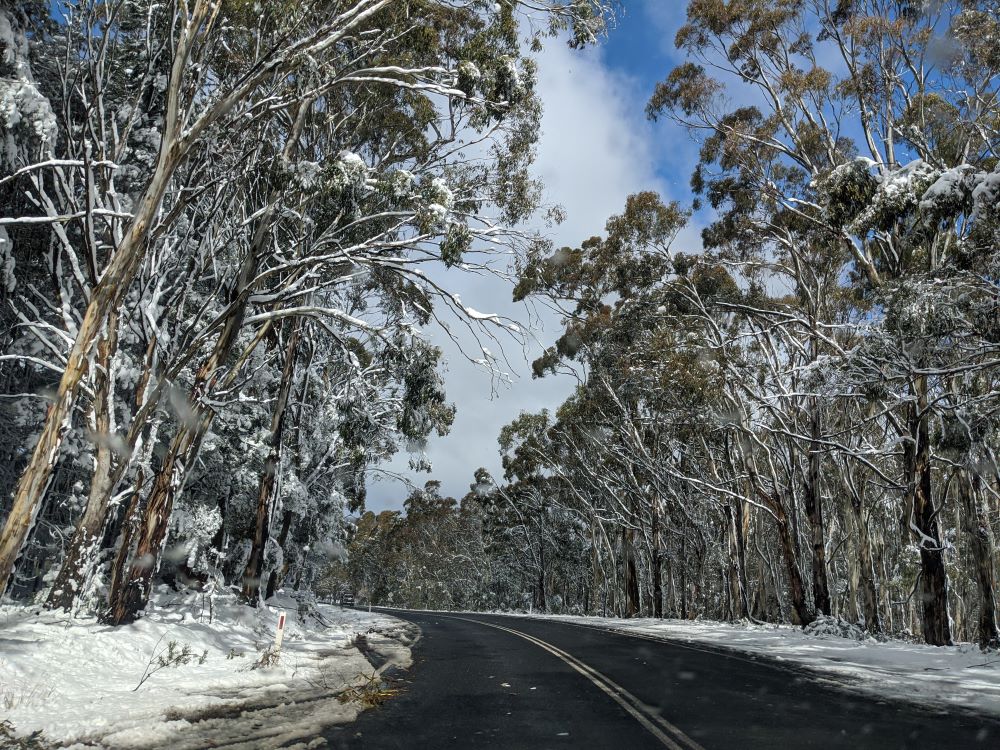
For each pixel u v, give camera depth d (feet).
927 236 52.85
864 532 94.27
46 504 56.75
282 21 40.91
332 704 29.43
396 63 51.47
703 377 93.35
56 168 42.06
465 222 51.88
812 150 81.56
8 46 41.63
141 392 46.37
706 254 95.55
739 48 83.46
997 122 66.59
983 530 63.05
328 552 105.50
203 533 58.65
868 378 56.80
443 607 285.84
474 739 23.16
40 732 21.88
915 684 38.40
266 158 50.47
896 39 71.56
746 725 25.82
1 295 49.96
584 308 111.96
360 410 81.97
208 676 35.65
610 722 26.32
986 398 55.77
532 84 51.01
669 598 159.63
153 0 45.70
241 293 44.78
